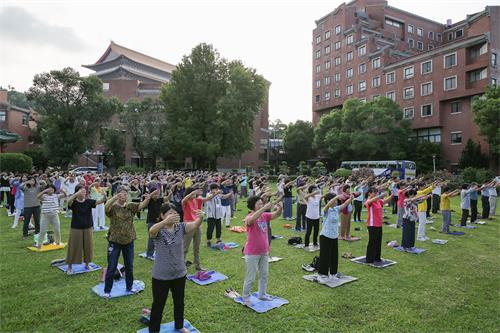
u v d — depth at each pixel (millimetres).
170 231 4398
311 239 10391
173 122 37406
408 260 8148
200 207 7316
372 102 44062
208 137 35906
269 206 5418
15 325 4695
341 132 43531
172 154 39062
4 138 35906
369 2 58500
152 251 7895
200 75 36781
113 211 5730
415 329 4781
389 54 48125
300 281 6578
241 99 36562
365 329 4742
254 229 5473
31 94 30406
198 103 36938
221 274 6848
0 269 6969
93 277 6578
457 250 9195
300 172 47625
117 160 39844
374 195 7879
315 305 5469
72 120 31750
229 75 37531
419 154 40688
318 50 60594
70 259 6715
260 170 52969
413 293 6059
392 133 40938
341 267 7531
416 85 43312
